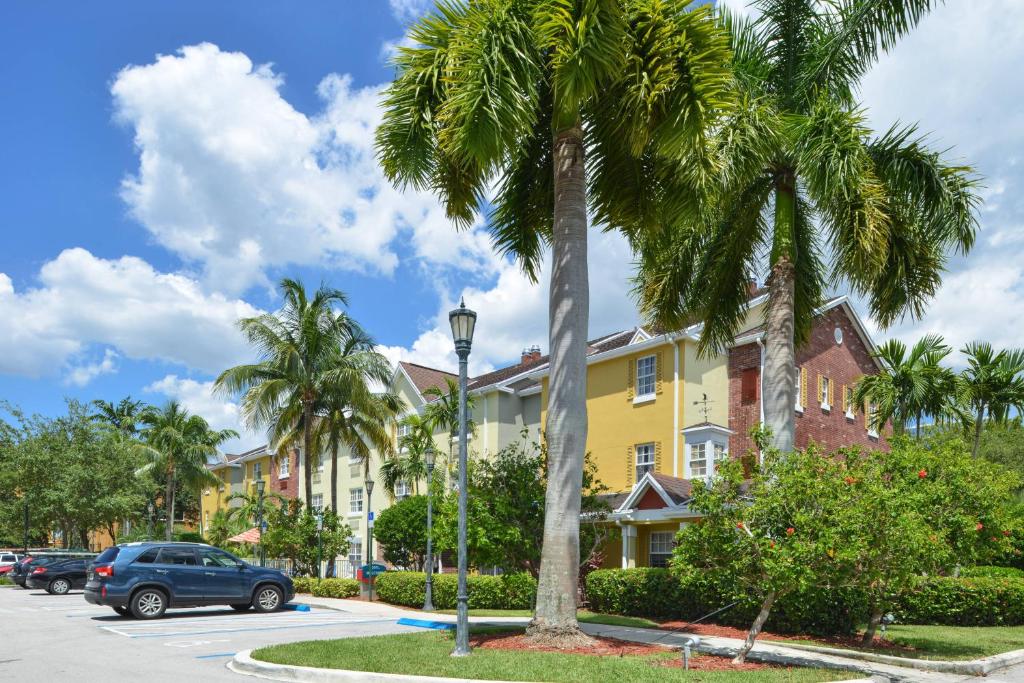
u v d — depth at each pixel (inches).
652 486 906.7
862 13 656.4
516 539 557.3
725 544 452.8
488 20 474.9
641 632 594.6
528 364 1581.0
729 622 641.6
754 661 466.6
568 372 523.5
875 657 493.0
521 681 380.2
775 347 670.5
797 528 441.1
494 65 464.8
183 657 504.7
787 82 703.7
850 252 650.8
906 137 668.1
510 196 642.2
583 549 645.3
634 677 387.9
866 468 473.1
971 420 1027.3
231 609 878.4
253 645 561.9
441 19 526.3
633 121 505.7
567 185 546.3
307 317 1346.0
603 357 1155.3
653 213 602.5
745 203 729.0
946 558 528.7
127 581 762.2
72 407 1738.4
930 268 678.5
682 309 777.6
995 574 882.8
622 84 528.7
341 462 1843.0
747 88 660.1
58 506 1647.4
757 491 448.1
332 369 1344.7
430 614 796.0
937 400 993.5
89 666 465.7
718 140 602.9
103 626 695.7
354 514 1759.4
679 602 681.6
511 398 1432.1
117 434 2092.8
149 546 789.9
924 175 652.1
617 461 1121.4
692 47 505.0
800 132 633.6
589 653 470.9
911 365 1008.2
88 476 1662.2
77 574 1275.8
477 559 568.4
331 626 692.1
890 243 675.4
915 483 532.7
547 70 532.7
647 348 1099.3
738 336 1035.3
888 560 450.3
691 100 495.2
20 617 796.6
